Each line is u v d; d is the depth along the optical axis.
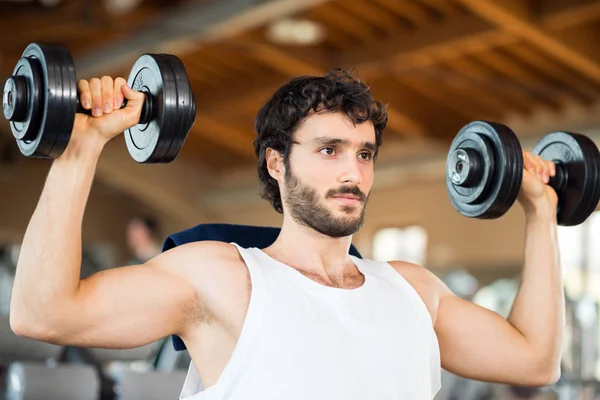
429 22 9.75
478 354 2.25
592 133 10.81
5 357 4.46
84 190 1.83
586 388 6.03
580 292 11.80
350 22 10.17
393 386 1.94
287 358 1.86
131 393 3.97
